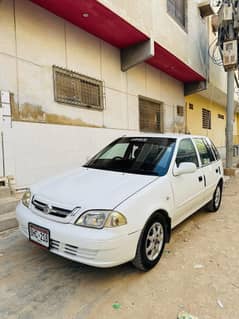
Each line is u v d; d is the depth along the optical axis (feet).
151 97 31.40
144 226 9.09
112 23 20.20
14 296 8.11
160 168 11.48
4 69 15.66
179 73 34.63
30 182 17.33
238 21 31.40
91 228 8.18
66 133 19.98
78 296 8.16
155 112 32.91
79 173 11.97
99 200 8.71
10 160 16.07
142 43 24.03
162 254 10.80
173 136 13.78
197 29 34.78
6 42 15.72
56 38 18.92
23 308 7.57
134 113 28.27
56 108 19.10
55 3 17.16
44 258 10.53
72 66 20.30
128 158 12.84
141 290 8.52
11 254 10.86
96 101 22.89
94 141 22.75
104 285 8.76
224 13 31.07
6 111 15.76
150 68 31.07
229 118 35.04
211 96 50.37
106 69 23.93
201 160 15.05
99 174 11.47
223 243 12.47
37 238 9.13
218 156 18.33
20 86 16.57
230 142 35.22
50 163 18.72
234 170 34.55
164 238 10.59
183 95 40.24
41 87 17.94
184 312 7.48
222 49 34.35
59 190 9.84
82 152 21.52
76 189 9.73
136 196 9.11
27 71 16.98
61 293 8.29
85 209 8.45
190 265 10.25
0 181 15.42
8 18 15.80
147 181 10.30
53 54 18.72
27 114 17.04
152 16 23.70
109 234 8.06
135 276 9.36
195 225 15.01
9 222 13.51
